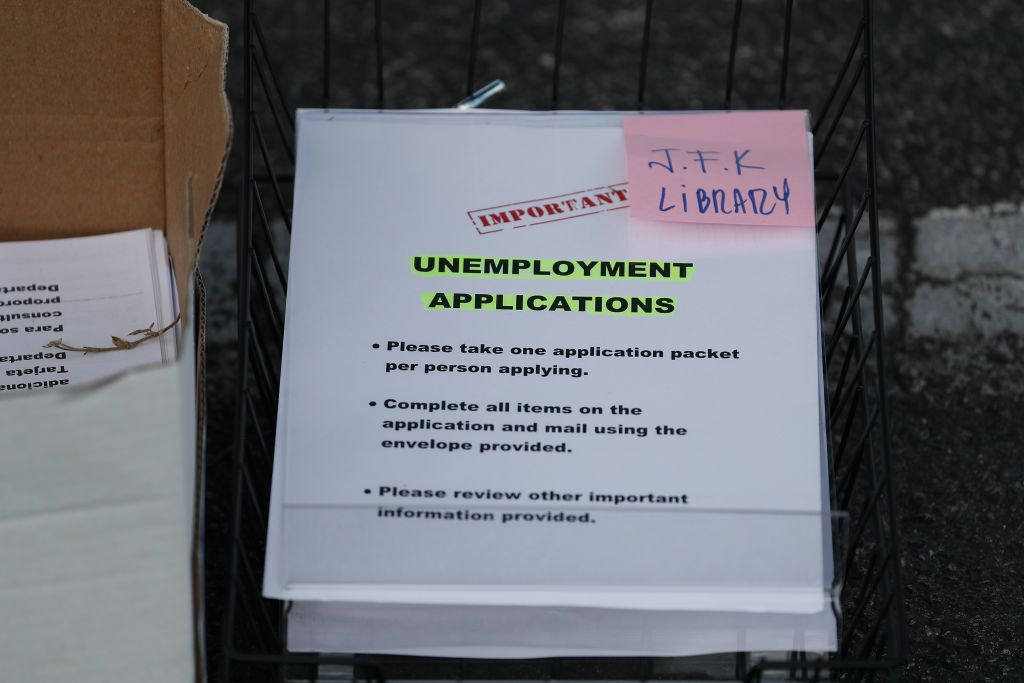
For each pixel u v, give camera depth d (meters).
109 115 0.84
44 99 0.83
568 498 0.82
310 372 0.85
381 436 0.83
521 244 0.89
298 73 1.47
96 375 0.88
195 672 0.76
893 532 0.78
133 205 0.88
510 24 1.53
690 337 0.87
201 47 0.76
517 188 0.91
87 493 0.65
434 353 0.86
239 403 0.80
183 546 0.69
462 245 0.89
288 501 0.81
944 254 1.35
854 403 0.91
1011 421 1.22
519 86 1.47
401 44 1.51
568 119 0.94
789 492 0.82
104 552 0.68
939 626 1.06
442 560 0.79
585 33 1.53
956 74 1.50
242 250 0.84
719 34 1.53
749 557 0.80
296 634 0.78
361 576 0.78
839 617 0.85
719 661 0.84
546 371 0.86
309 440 0.83
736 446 0.84
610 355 0.86
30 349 0.87
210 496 1.14
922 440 1.20
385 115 0.94
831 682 0.82
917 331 1.29
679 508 0.81
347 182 0.91
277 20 1.52
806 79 1.49
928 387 1.24
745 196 0.91
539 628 0.79
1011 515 1.14
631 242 0.90
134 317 0.88
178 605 0.71
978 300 1.31
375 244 0.89
